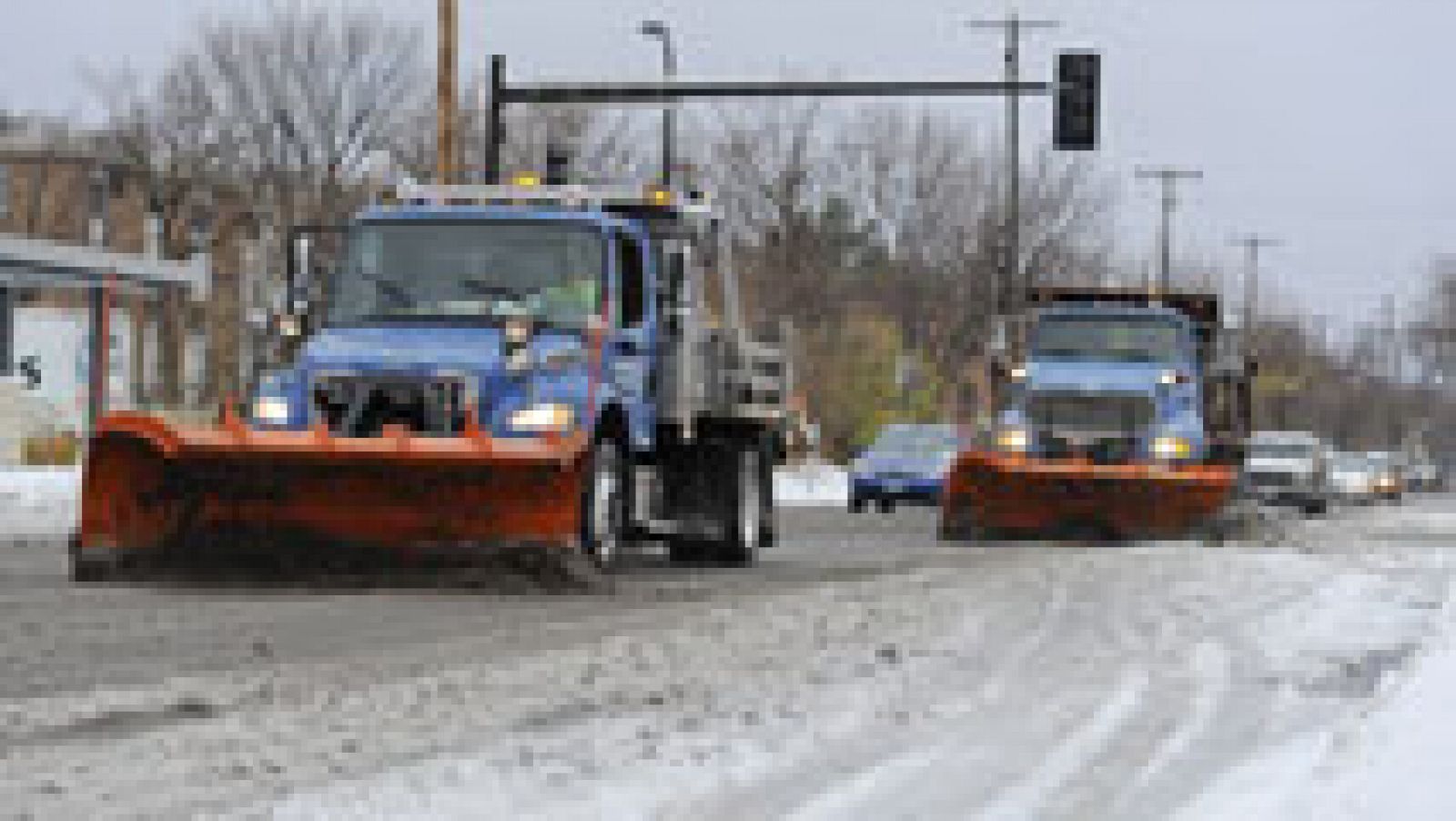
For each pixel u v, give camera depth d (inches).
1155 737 780.6
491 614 1222.9
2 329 4084.6
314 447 1307.8
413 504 1364.4
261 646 1031.6
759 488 1856.5
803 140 5634.8
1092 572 1702.8
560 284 1521.9
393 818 597.3
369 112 4945.9
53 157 5398.6
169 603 1237.7
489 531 1375.5
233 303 4901.6
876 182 5979.3
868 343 5265.8
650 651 1041.5
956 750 741.9
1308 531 2716.5
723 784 661.9
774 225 5497.1
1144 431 2393.0
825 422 5098.4
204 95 5073.8
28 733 750.5
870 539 2363.4
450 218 1550.2
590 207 1660.9
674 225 1672.0
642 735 763.4
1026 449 2412.6
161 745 725.3
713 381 1710.1
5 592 1295.5
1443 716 835.4
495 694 869.8
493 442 1325.0
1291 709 863.1
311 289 1535.4
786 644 1087.0
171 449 1315.2
